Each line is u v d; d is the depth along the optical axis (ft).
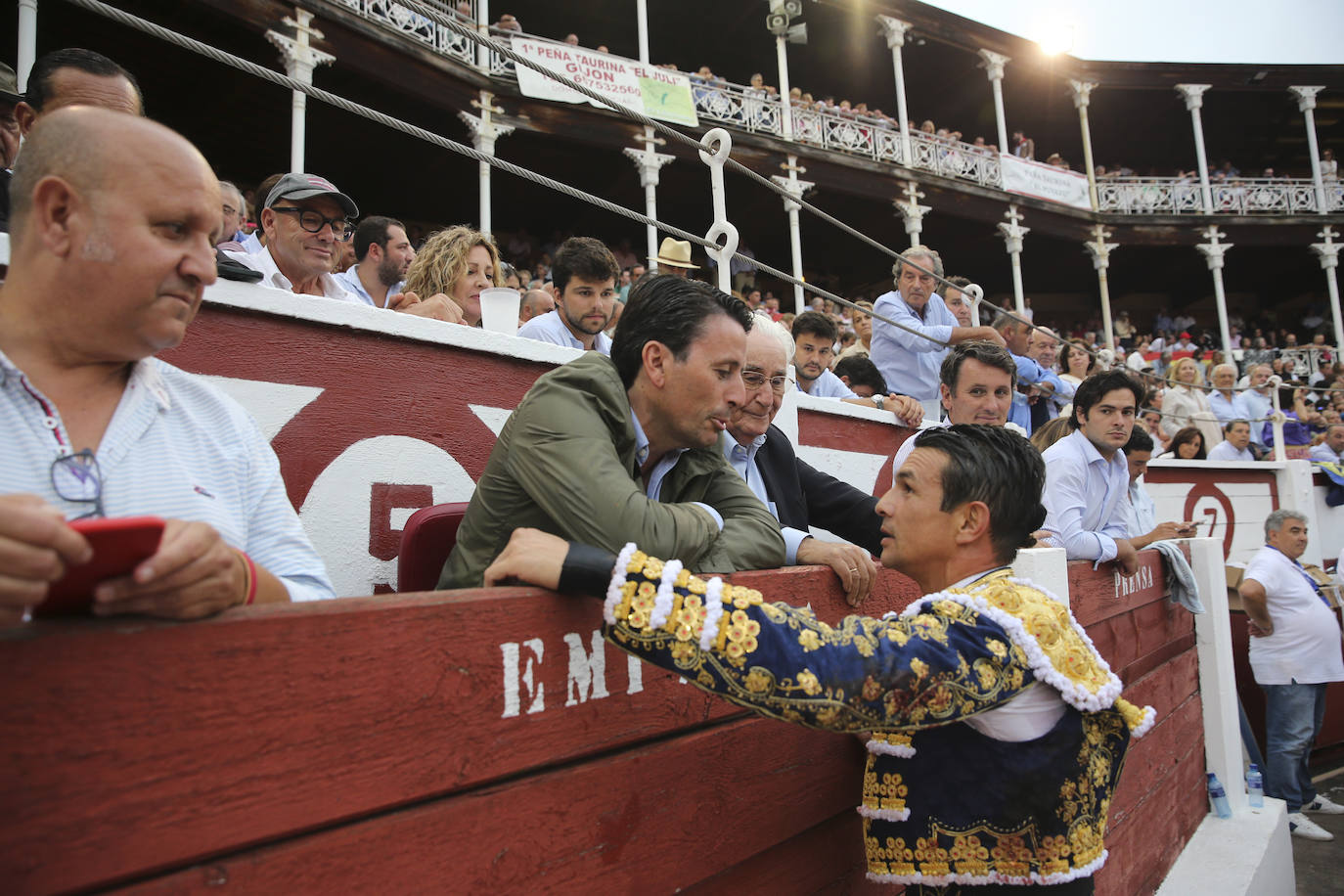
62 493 3.35
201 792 2.70
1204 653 12.80
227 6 32.40
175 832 2.63
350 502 6.82
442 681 3.42
